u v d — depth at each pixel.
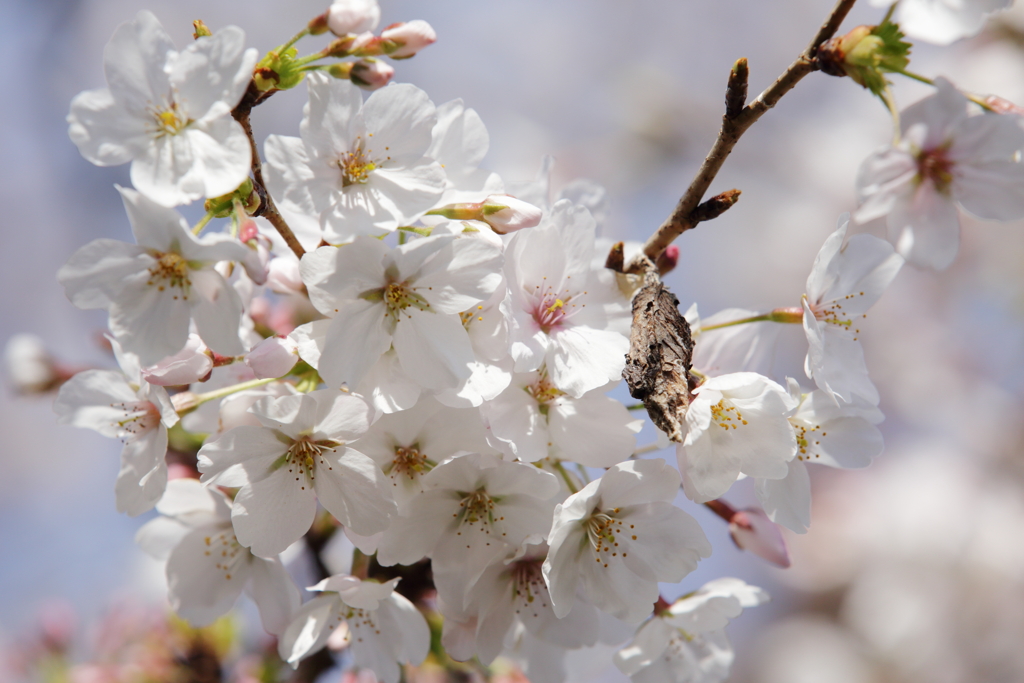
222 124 0.43
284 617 0.47
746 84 0.45
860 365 0.47
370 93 0.45
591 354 0.45
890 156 0.47
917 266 0.48
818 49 0.46
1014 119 0.46
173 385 0.45
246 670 0.53
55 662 0.56
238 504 0.45
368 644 0.46
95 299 0.43
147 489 0.45
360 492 0.44
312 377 0.46
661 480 0.45
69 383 0.46
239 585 0.47
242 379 0.47
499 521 0.45
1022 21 0.98
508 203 0.45
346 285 0.44
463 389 0.44
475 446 0.45
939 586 1.02
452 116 0.47
